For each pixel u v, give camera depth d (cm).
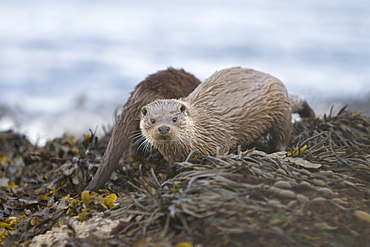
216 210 1315
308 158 1698
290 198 1376
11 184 2305
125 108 2123
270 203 1347
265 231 1258
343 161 1672
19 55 7531
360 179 1616
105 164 1975
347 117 2389
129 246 1305
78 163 2083
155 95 2166
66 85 6075
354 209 1373
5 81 6178
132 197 1485
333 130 2234
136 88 2227
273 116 2077
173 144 1814
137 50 7888
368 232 1308
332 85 5847
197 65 7088
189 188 1414
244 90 2017
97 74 6556
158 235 1323
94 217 1545
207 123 1867
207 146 1848
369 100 4519
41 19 10219
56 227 1554
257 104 2014
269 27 9312
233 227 1270
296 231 1284
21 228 1636
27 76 6450
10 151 2744
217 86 2003
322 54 7394
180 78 2289
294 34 8756
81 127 4438
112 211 1539
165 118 1775
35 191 2131
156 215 1348
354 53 7356
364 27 9094
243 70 2109
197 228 1290
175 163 1612
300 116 2662
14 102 5262
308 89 5591
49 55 7600
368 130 2281
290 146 2195
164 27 9600
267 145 2219
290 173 1529
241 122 1973
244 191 1394
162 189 1467
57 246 1411
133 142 2147
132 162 2139
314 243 1260
